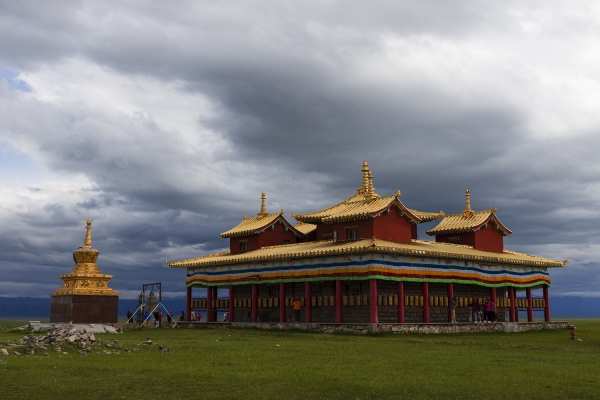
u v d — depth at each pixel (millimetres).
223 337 48781
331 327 56125
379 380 24844
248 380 24688
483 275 67000
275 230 76438
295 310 65062
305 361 30984
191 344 39906
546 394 22406
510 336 55562
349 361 31203
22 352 31969
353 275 57969
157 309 68500
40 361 28891
